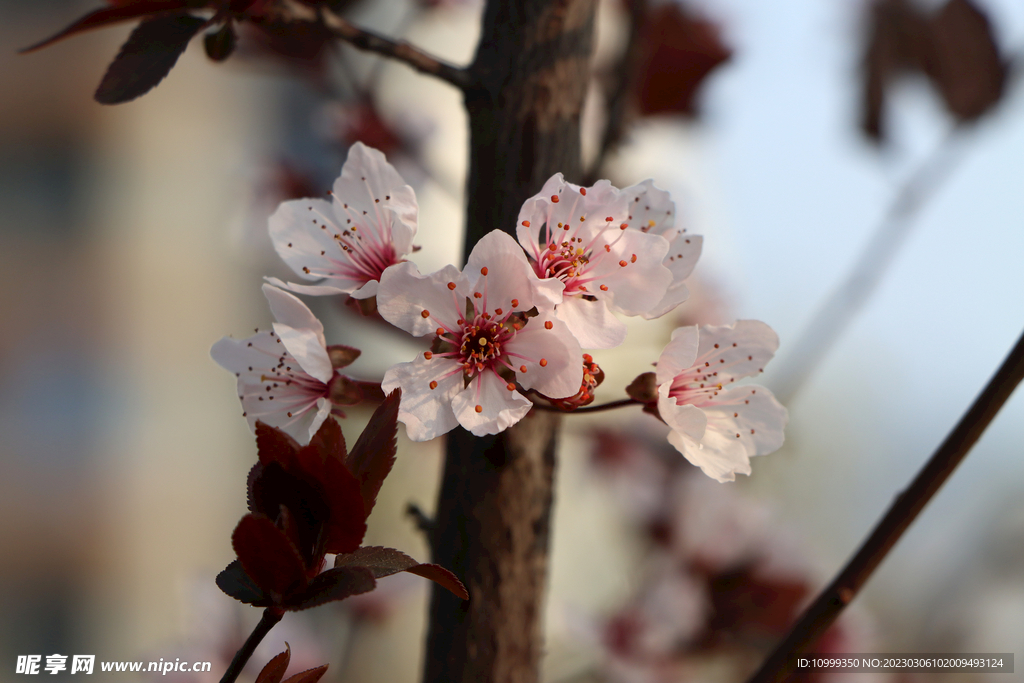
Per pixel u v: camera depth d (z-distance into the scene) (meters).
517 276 0.55
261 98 1.33
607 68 0.65
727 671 0.67
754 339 0.57
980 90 0.63
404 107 0.70
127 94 0.55
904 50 0.64
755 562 0.65
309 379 0.57
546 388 0.55
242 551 0.53
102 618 1.28
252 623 0.63
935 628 0.78
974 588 0.80
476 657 0.56
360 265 0.57
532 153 0.56
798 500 1.09
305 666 0.63
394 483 0.86
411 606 0.72
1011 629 0.76
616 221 0.56
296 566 0.53
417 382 0.55
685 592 0.66
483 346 0.55
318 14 0.56
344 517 0.53
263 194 0.72
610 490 0.77
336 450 0.53
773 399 0.57
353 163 0.57
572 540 0.97
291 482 0.53
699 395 0.57
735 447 0.57
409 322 0.55
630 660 0.65
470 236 0.56
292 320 0.56
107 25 0.55
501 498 0.56
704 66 0.64
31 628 1.24
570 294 0.56
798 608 0.65
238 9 0.55
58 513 1.31
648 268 0.56
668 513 0.70
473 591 0.56
